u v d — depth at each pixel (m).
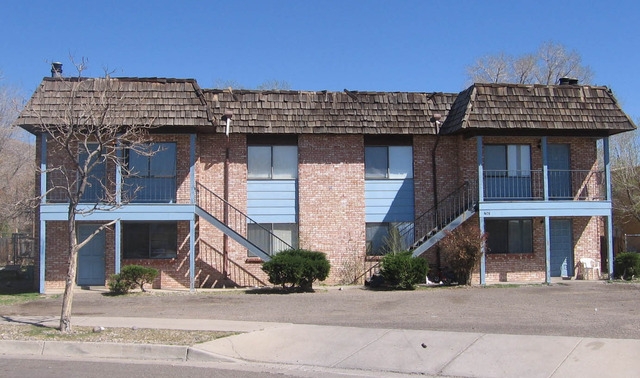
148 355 11.56
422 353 11.20
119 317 15.48
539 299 18.28
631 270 23.78
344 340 12.23
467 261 22.02
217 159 23.20
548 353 10.74
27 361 11.09
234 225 23.08
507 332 12.61
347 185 23.75
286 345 12.05
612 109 23.22
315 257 21.31
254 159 23.62
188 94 21.42
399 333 12.56
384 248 23.92
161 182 22.23
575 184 24.25
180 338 12.34
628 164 36.78
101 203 19.11
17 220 41.16
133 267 20.61
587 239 24.53
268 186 23.56
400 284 21.12
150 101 21.09
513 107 22.53
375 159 24.19
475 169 23.61
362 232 23.70
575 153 24.36
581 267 24.33
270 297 19.34
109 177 21.56
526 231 24.23
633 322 13.88
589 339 11.47
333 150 23.80
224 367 10.72
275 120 23.00
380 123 23.48
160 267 22.17
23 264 33.16
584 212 23.02
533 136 23.38
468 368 10.34
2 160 36.00
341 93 23.84
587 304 17.14
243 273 22.91
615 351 10.63
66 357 11.54
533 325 13.52
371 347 11.71
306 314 15.82
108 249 22.33
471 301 17.95
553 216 23.00
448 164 24.27
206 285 22.61
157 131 21.53
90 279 22.34
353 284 23.28
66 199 21.62
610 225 23.41
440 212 23.97
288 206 23.59
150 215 21.08
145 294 20.31
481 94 22.64
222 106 22.94
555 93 23.14
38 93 20.78
